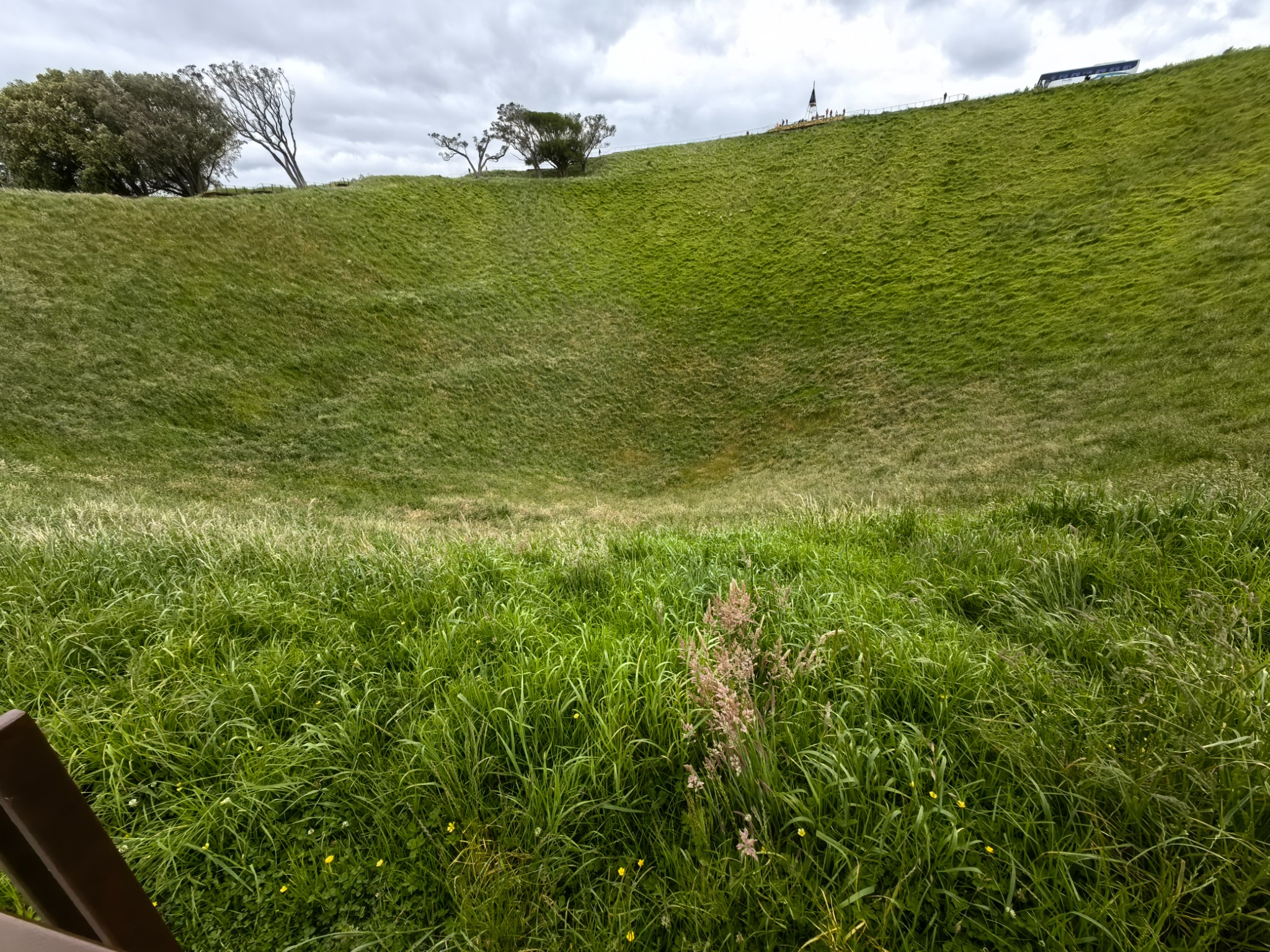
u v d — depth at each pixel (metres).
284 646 3.09
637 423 23.97
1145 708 2.18
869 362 22.95
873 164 36.41
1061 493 5.65
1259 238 17.64
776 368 25.12
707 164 43.09
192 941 1.76
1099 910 1.56
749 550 4.78
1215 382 12.80
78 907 1.05
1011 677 2.53
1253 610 3.01
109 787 2.17
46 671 2.83
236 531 5.42
